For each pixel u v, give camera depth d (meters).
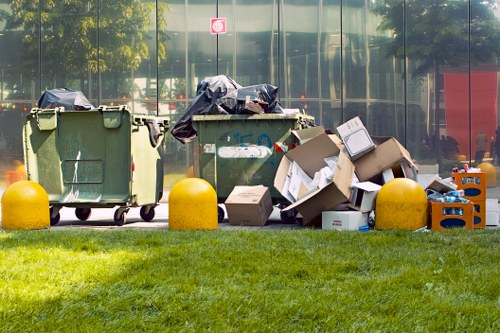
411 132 18.16
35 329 4.88
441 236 9.43
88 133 12.59
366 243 8.82
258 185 13.07
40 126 12.62
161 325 5.03
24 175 18.61
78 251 8.22
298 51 18.44
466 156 17.98
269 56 18.47
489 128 17.91
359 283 6.31
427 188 11.81
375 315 5.31
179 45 18.59
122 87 18.53
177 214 10.96
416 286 6.27
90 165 12.59
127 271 6.84
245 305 5.50
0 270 6.89
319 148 12.23
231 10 18.53
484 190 11.84
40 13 18.66
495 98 17.88
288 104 18.42
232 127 13.27
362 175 12.03
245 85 18.53
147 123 13.02
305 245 8.64
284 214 12.72
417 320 5.09
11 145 18.66
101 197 12.51
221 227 11.98
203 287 6.18
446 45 18.05
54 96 13.35
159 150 13.66
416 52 18.14
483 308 5.38
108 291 5.96
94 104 18.53
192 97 18.53
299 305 5.44
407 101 18.16
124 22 18.55
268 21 18.50
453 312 5.29
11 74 18.72
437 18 18.08
